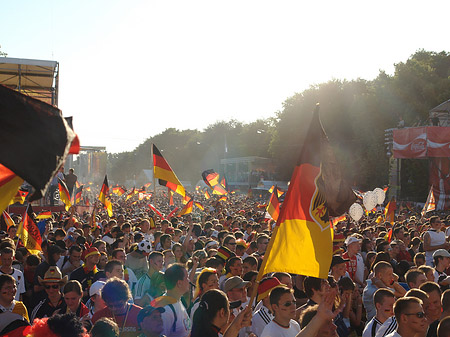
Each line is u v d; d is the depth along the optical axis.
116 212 26.58
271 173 81.44
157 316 4.50
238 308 5.68
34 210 20.12
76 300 5.37
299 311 5.56
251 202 44.44
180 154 125.19
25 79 29.33
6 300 5.09
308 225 4.34
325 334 4.27
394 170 43.12
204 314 4.10
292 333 4.62
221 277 7.02
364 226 15.64
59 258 8.23
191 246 10.11
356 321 7.03
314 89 67.50
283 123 70.88
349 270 8.56
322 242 4.36
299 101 69.12
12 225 11.48
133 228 14.55
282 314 4.58
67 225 14.19
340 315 5.91
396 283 6.47
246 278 6.32
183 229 13.43
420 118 50.91
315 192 4.40
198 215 23.75
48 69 27.94
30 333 3.19
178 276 5.11
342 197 4.58
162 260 6.95
